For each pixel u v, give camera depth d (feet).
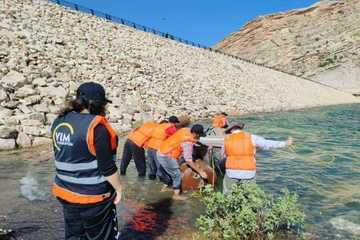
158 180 30.89
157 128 30.89
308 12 488.02
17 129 43.39
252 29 508.12
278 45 447.83
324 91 232.32
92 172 12.04
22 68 59.47
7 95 48.47
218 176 28.84
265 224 18.74
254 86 153.58
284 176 32.78
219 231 19.66
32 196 25.18
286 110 131.64
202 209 23.65
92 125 11.74
